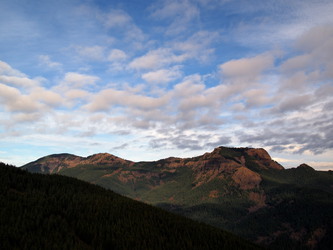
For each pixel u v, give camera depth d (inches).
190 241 5334.6
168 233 5575.8
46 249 3754.9
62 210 5196.9
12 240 3796.8
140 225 5482.3
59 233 4281.5
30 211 4729.3
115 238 4712.1
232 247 5718.5
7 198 5024.6
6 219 4217.5
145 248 4621.1
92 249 4261.8
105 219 5359.3
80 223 4830.2
